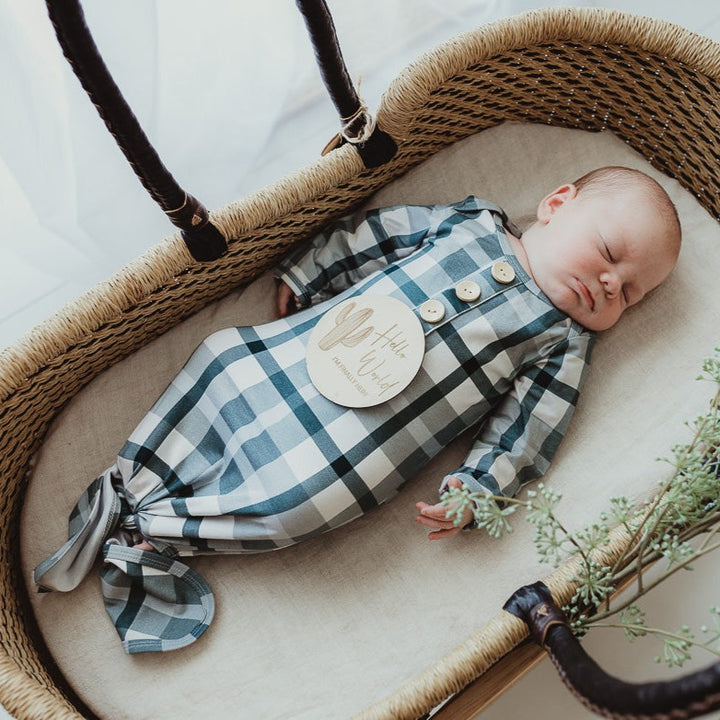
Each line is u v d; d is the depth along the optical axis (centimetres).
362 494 104
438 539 110
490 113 129
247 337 110
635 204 111
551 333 111
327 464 102
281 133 156
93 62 80
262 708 103
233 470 105
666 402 117
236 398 106
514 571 108
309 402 105
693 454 90
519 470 109
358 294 112
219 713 103
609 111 130
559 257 112
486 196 129
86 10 111
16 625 102
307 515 101
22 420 108
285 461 102
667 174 132
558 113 132
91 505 107
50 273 140
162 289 109
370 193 127
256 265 121
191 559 110
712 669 56
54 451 112
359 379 105
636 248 110
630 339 121
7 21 107
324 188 113
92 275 142
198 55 127
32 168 122
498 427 111
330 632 107
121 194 131
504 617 93
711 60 115
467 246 113
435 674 90
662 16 167
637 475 113
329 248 119
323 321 110
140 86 121
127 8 112
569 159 130
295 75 140
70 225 131
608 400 118
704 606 117
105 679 103
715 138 121
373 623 107
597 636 117
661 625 117
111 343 112
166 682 104
